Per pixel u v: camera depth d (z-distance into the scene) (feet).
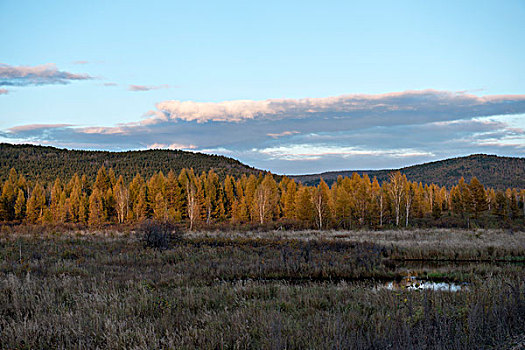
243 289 34.19
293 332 19.77
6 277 37.63
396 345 15.96
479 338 17.22
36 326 20.79
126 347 18.65
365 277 51.13
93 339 19.76
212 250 67.46
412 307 22.36
